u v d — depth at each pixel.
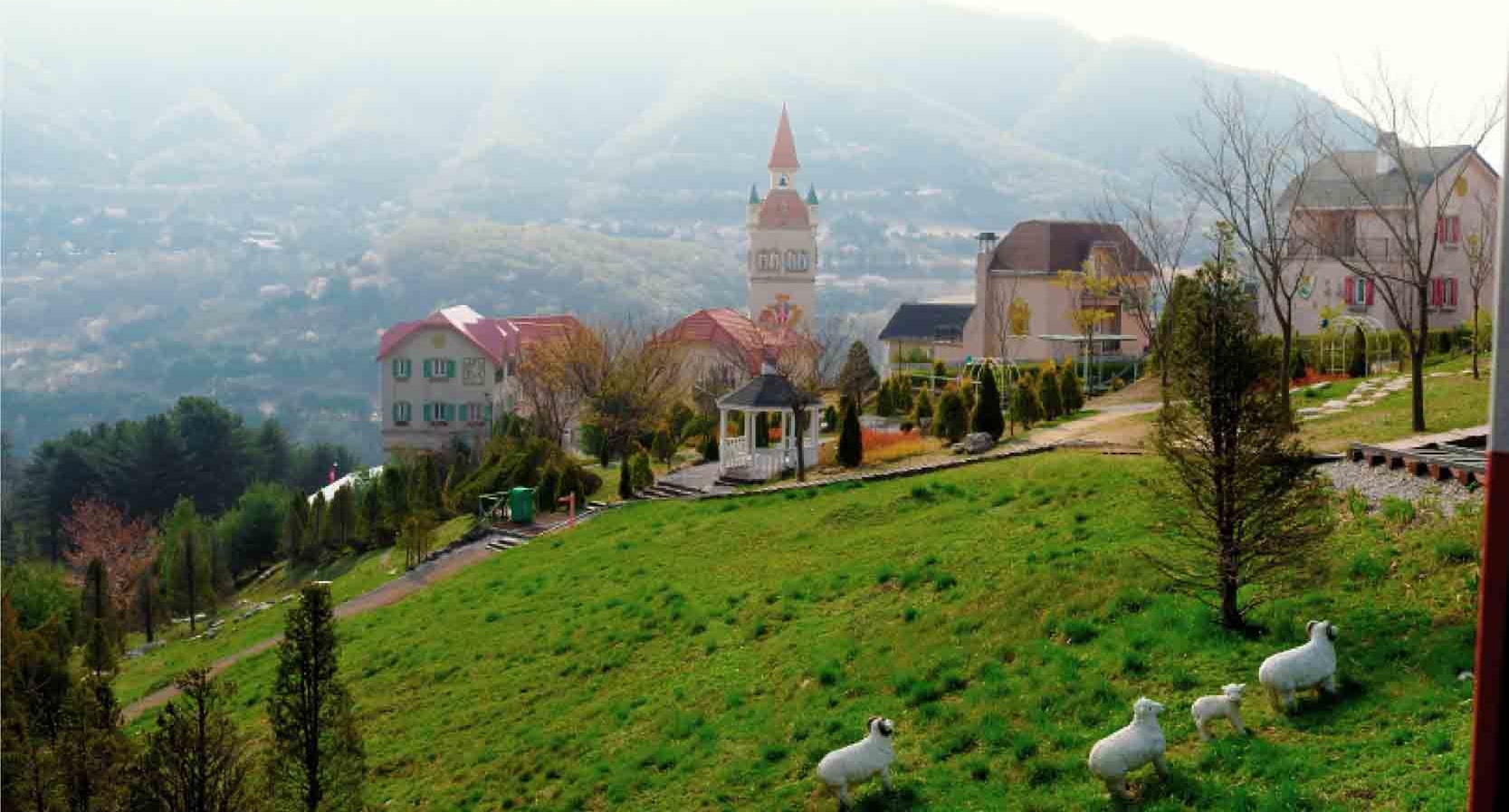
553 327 101.62
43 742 21.53
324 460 116.38
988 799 16.12
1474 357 39.38
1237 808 14.14
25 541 91.62
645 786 20.45
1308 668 15.87
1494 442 8.56
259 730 30.03
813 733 19.98
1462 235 62.16
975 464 36.41
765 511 36.84
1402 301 59.91
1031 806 15.56
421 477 57.72
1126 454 31.97
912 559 27.00
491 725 26.00
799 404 43.91
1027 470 32.47
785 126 119.12
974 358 79.88
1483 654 8.61
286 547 62.84
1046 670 19.12
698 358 88.06
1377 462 24.66
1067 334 78.44
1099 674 18.50
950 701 19.44
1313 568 19.03
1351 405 37.28
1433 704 15.12
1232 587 18.59
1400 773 13.91
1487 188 63.28
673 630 27.78
